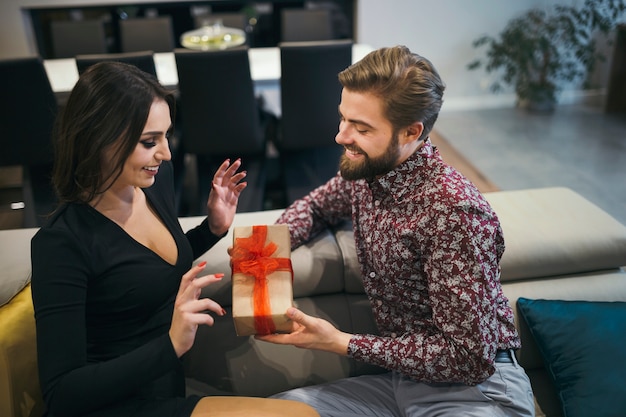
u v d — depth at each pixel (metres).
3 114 2.43
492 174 3.37
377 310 1.26
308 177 2.89
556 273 1.48
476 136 3.96
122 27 3.63
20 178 3.34
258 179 2.89
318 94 2.62
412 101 1.01
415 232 1.09
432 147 1.14
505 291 1.45
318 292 1.42
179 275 1.15
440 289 1.08
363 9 4.22
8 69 2.32
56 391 0.94
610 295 1.45
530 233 1.48
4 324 1.15
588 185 3.20
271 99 3.20
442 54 4.39
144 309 1.10
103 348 1.09
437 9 4.24
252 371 1.38
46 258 0.97
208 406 1.05
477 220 1.06
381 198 1.16
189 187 3.30
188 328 0.96
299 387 1.40
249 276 1.15
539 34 4.23
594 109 4.40
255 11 4.47
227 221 1.27
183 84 2.52
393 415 1.25
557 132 3.97
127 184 1.03
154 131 0.98
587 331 1.31
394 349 1.12
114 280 1.04
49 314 0.96
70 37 3.60
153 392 1.12
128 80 0.95
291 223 1.39
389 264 1.16
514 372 1.17
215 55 2.43
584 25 4.11
